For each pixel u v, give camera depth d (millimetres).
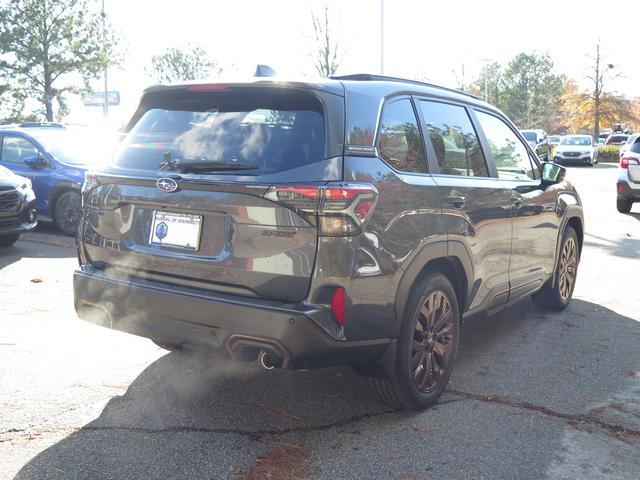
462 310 4059
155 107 3699
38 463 3014
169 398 3777
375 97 3486
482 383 4137
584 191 18781
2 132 10359
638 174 12945
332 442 3293
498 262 4430
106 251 3625
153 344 4715
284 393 3900
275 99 3352
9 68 32781
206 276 3238
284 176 3066
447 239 3709
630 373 4344
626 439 3389
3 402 3658
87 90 35094
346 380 4129
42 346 4613
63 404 3654
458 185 3936
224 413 3602
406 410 3693
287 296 3064
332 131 3172
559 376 4277
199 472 2969
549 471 3047
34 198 8531
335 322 3076
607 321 5613
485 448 3258
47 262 7566
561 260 5762
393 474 2990
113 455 3104
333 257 3012
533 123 83500
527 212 4820
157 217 3434
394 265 3283
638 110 56750
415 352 3598
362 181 3162
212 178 3189
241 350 3123
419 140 3771
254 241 3098
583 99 56500
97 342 4734
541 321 5605
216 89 3459
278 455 3143
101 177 3627
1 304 5676
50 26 33312
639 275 7477
